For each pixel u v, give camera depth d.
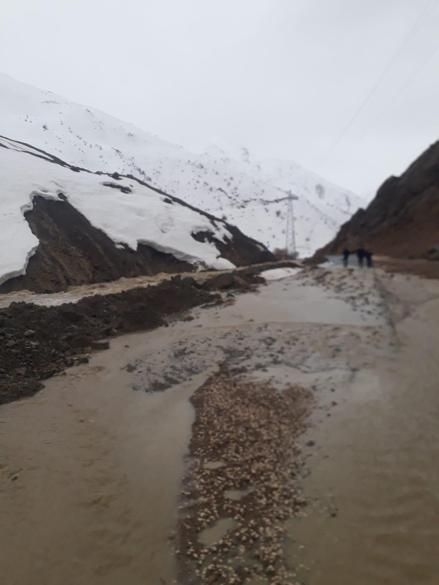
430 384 8.34
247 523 4.86
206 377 9.37
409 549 4.41
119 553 4.53
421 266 24.84
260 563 4.29
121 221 27.33
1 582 4.14
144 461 6.22
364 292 17.30
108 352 11.45
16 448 6.64
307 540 4.57
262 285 21.97
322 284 20.44
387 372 9.05
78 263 22.11
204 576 4.17
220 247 32.53
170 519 5.00
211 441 6.62
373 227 46.91
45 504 5.31
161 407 8.02
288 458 6.07
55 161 36.66
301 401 7.80
